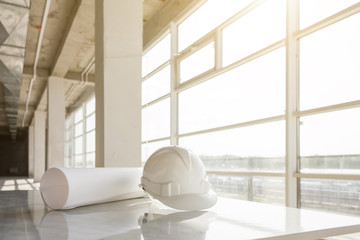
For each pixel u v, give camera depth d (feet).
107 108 12.78
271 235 3.14
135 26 13.57
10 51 19.75
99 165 13.07
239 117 16.99
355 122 11.12
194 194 4.66
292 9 13.43
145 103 28.02
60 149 35.96
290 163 12.94
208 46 19.45
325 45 12.42
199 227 3.47
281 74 14.43
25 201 5.85
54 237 2.98
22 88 44.52
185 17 21.85
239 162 16.88
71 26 23.39
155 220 3.86
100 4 13.55
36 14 23.54
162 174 4.69
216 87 18.93
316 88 12.72
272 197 14.55
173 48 22.61
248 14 16.60
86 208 4.91
